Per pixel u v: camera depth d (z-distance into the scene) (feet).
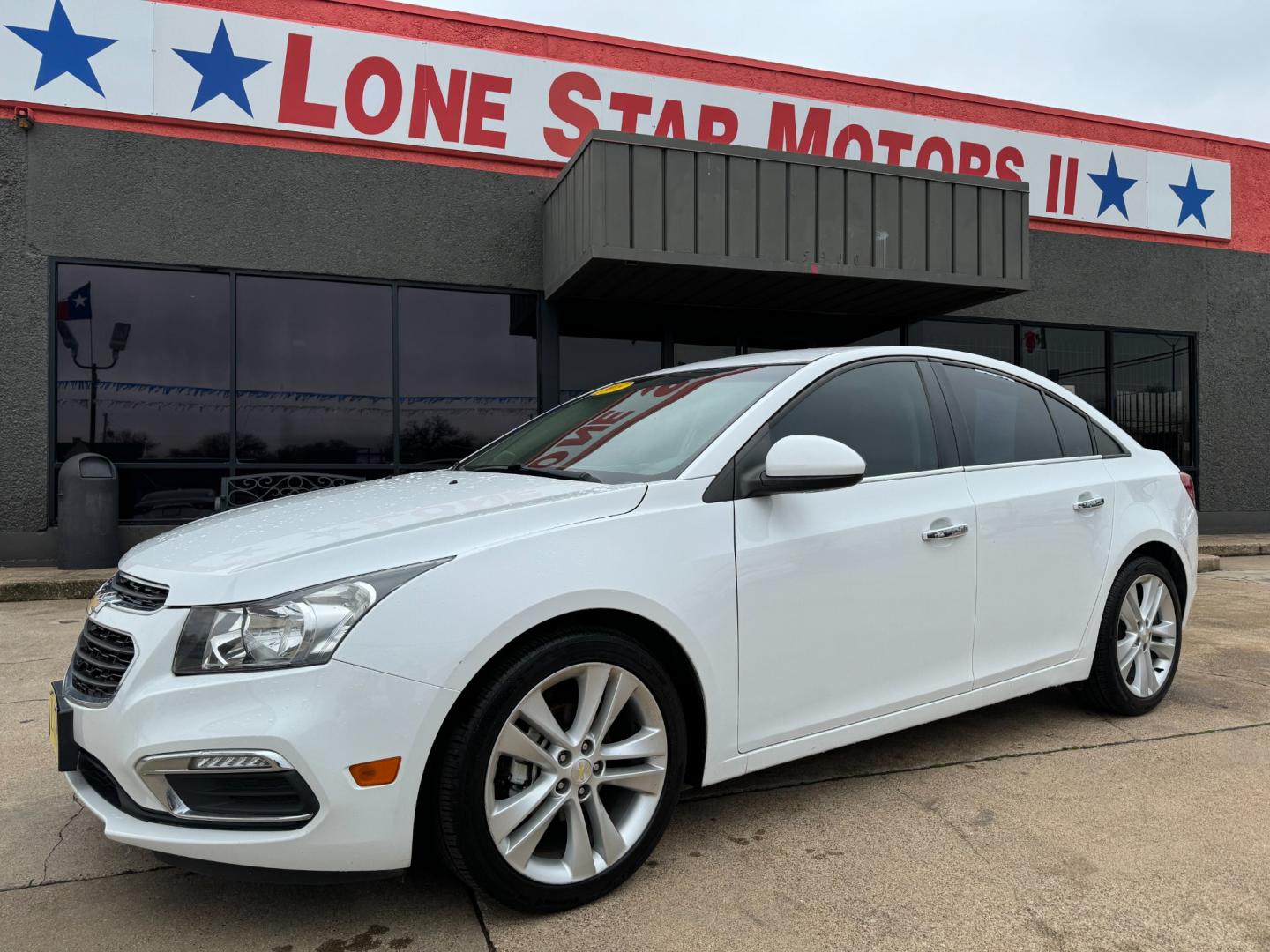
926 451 10.11
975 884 7.57
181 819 6.36
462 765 6.63
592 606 7.20
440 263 27.94
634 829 7.55
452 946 6.72
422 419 27.81
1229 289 38.75
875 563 9.07
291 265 26.61
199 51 25.66
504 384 28.66
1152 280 37.29
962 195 27.25
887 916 7.08
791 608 8.45
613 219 23.58
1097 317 36.40
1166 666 12.58
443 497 8.36
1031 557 10.59
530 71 28.37
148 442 25.67
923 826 8.71
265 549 7.06
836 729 8.85
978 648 10.06
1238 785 9.71
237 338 26.30
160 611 6.73
